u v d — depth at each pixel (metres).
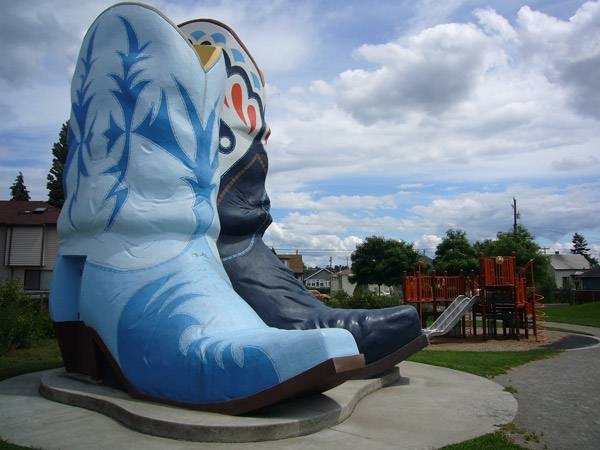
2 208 31.23
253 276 9.12
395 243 52.50
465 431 6.08
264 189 10.09
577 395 8.53
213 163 7.71
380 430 5.98
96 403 6.53
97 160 7.38
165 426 5.48
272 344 5.66
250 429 5.34
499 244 42.81
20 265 28.88
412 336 8.85
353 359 5.55
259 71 10.42
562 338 19.25
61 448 5.13
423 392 8.34
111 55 7.56
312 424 5.71
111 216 7.05
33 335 15.02
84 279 7.22
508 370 11.32
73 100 8.12
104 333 6.86
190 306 6.39
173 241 6.98
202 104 7.62
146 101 7.26
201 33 10.21
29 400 7.16
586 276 66.12
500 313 20.14
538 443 5.78
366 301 24.03
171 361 6.14
